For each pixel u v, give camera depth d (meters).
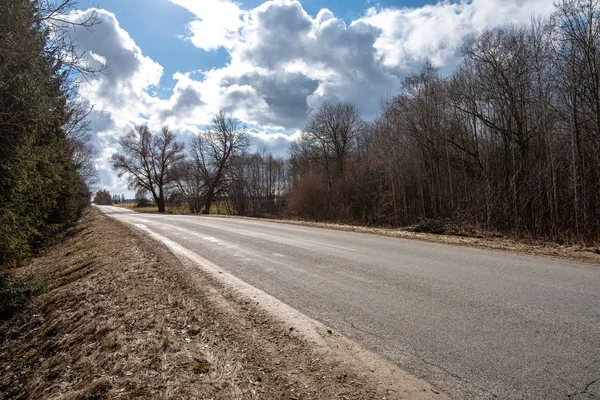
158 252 9.84
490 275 6.58
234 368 3.35
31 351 5.13
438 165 25.06
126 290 6.25
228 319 4.62
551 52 17.28
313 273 6.99
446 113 23.86
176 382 3.11
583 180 14.78
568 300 4.99
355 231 15.19
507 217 17.16
